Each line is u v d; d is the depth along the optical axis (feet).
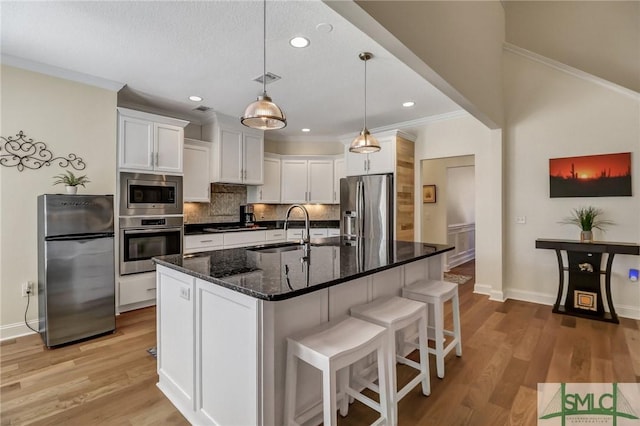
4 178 9.20
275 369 5.06
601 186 11.30
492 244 13.33
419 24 6.76
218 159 15.29
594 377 7.22
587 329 10.00
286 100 13.03
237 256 7.36
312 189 19.15
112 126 11.18
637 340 9.12
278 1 6.77
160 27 7.75
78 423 5.83
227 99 12.95
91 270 9.49
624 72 12.77
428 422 5.83
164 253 12.57
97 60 9.50
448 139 15.02
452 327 10.32
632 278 10.90
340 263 6.48
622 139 11.02
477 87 10.10
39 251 9.45
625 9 12.77
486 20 10.98
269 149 19.63
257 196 17.97
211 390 5.53
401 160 15.24
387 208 14.97
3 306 9.26
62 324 8.96
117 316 11.34
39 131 9.72
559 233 12.23
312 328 5.47
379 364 5.33
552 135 12.31
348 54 9.16
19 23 7.52
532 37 14.33
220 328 5.32
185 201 14.43
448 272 18.67
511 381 7.12
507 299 13.23
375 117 15.38
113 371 7.62
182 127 13.12
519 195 13.07
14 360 8.13
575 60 13.60
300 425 5.31
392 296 7.38
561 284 11.55
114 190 11.21
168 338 6.68
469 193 24.16
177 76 10.67
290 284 4.75
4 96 9.16
